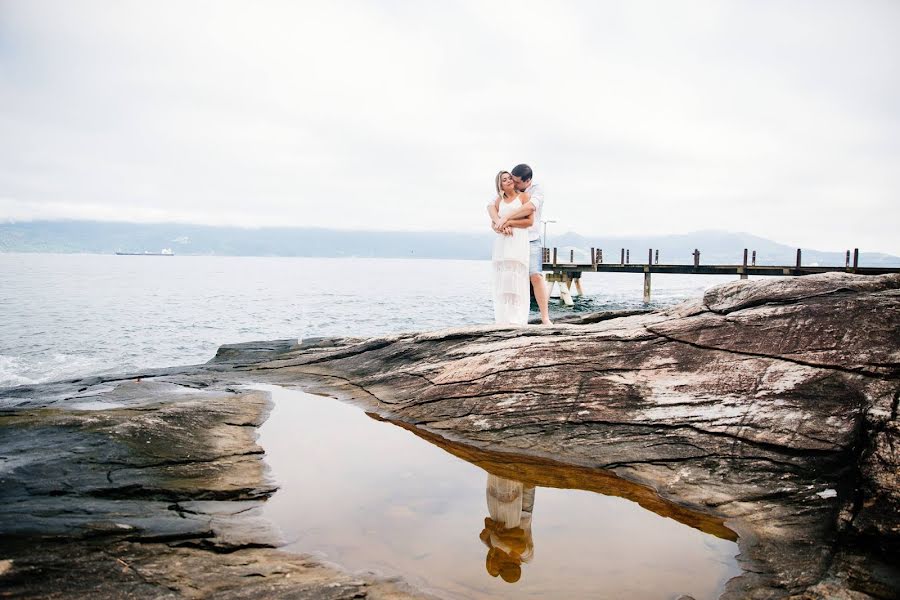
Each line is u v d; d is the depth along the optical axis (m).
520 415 5.27
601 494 4.02
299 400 6.69
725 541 3.30
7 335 18.73
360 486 4.11
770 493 3.74
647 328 5.59
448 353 6.68
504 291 7.36
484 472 4.44
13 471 3.82
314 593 2.59
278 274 89.62
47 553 2.79
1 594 2.42
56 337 18.52
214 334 19.89
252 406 6.09
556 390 5.34
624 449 4.59
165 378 7.75
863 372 4.17
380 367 7.30
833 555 2.92
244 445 4.86
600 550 3.16
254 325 22.38
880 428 3.43
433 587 2.72
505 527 3.45
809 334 4.61
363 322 23.67
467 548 3.16
